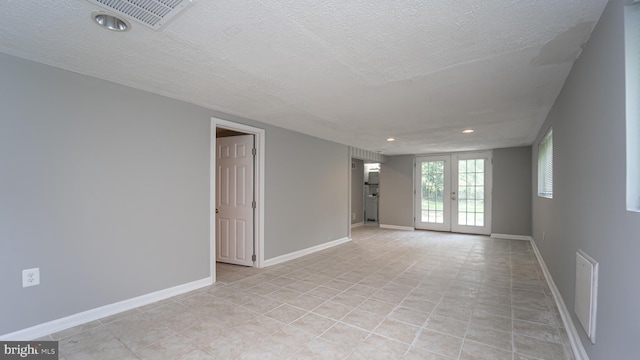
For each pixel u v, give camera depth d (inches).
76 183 94.5
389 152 294.7
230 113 143.0
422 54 80.0
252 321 98.4
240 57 82.6
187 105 125.6
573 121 88.2
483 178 273.9
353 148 258.5
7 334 81.8
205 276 133.0
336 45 75.3
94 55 82.3
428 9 59.7
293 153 186.7
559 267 111.7
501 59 83.0
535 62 84.7
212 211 135.6
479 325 96.0
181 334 89.5
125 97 106.1
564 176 102.3
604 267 61.8
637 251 47.2
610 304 58.5
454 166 288.2
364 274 152.6
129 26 66.9
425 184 305.0
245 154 167.5
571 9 59.8
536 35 70.0
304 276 149.1
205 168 132.8
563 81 98.7
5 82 81.9
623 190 52.4
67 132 92.8
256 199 164.6
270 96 116.6
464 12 60.7
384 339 87.2
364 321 98.9
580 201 80.6
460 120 154.3
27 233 85.2
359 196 341.7
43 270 87.9
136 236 109.0
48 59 85.0
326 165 219.8
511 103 123.3
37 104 87.1
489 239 253.4
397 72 92.3
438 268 163.6
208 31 68.7
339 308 109.5
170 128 119.5
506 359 77.0
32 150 86.2
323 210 215.9
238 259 170.6
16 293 83.3
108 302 101.4
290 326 95.0
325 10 60.1
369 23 65.1
